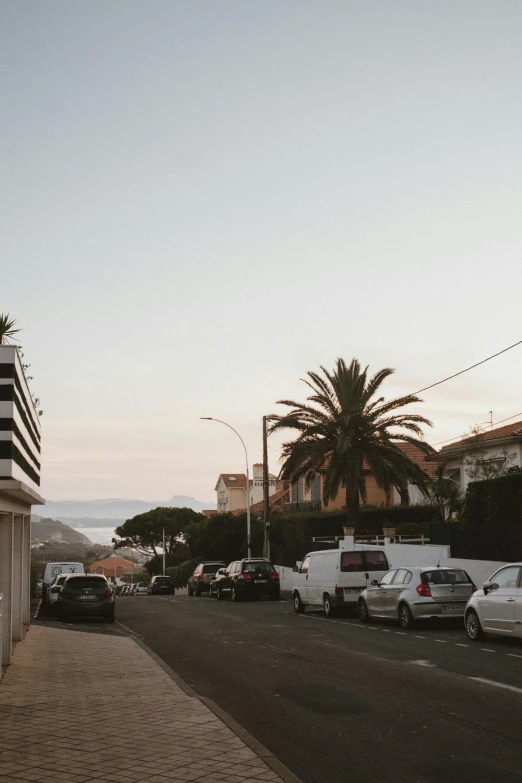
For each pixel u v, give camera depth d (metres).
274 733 8.88
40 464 18.92
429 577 19.89
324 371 38.53
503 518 26.81
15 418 11.79
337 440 37.47
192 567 61.56
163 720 9.10
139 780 6.78
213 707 9.88
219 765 7.22
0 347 11.59
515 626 15.66
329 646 16.66
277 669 13.62
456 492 35.53
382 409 37.88
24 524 20.47
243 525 54.00
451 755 7.80
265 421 41.94
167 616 26.55
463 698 10.56
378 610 21.61
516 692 10.91
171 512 93.38
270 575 35.50
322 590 25.27
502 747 8.05
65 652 15.60
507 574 16.34
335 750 8.09
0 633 11.61
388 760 7.68
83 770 7.07
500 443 34.47
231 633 20.05
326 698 10.84
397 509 42.97
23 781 6.75
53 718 9.23
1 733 8.48
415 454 52.06
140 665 13.79
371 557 24.81
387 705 10.26
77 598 24.31
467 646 16.17
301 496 62.16
